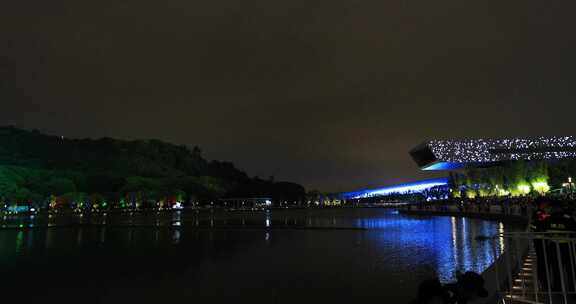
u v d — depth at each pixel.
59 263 31.72
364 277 23.83
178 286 22.84
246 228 66.88
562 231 10.57
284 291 21.08
